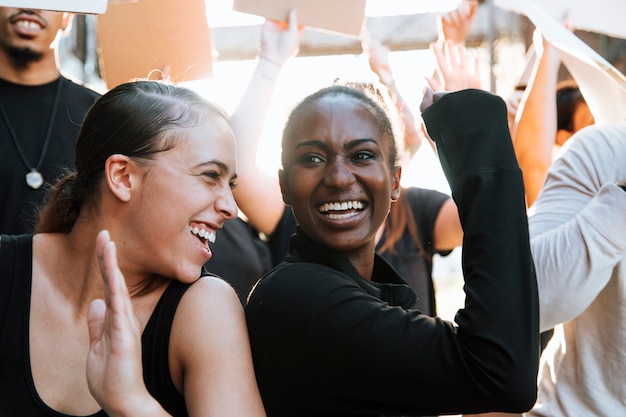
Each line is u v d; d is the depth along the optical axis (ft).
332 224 5.40
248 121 8.23
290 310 5.06
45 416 4.97
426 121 5.33
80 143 5.24
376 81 6.30
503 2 6.63
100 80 19.80
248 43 21.27
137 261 5.10
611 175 6.00
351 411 5.06
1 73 8.73
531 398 4.73
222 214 5.14
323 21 7.55
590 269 5.54
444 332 4.83
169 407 5.09
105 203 5.10
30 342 5.09
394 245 9.01
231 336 5.02
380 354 4.85
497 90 22.58
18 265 5.24
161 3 7.36
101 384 4.26
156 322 5.09
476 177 4.99
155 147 4.99
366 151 5.41
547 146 8.67
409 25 22.31
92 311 4.38
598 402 5.93
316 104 5.49
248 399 4.89
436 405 4.86
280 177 5.82
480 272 4.81
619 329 5.86
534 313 4.78
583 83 6.97
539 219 6.03
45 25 8.67
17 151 8.60
